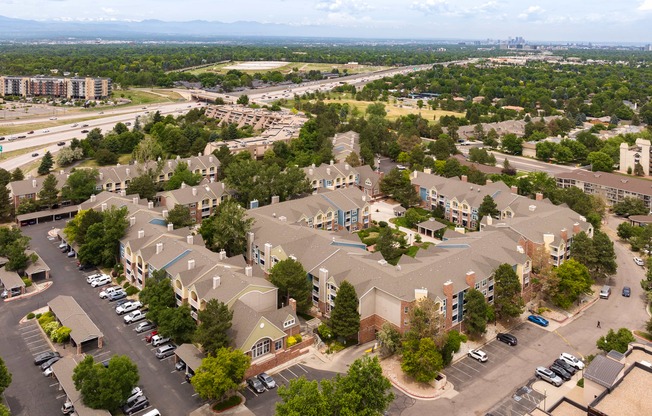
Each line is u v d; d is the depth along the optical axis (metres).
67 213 177.00
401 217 182.88
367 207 170.75
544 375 96.06
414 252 150.50
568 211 151.38
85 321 108.00
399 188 194.25
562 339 110.44
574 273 121.31
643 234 158.00
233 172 179.12
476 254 121.19
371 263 116.69
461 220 174.88
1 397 86.81
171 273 115.25
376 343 107.44
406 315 102.88
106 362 98.12
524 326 115.62
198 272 111.56
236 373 88.31
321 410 74.94
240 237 137.12
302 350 103.62
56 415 85.19
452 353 101.50
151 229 136.38
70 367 92.31
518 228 135.38
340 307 103.81
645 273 144.50
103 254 136.12
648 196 193.12
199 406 87.81
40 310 117.62
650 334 110.94
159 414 84.56
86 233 139.38
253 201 158.25
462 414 87.12
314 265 120.06
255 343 96.06
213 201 175.38
